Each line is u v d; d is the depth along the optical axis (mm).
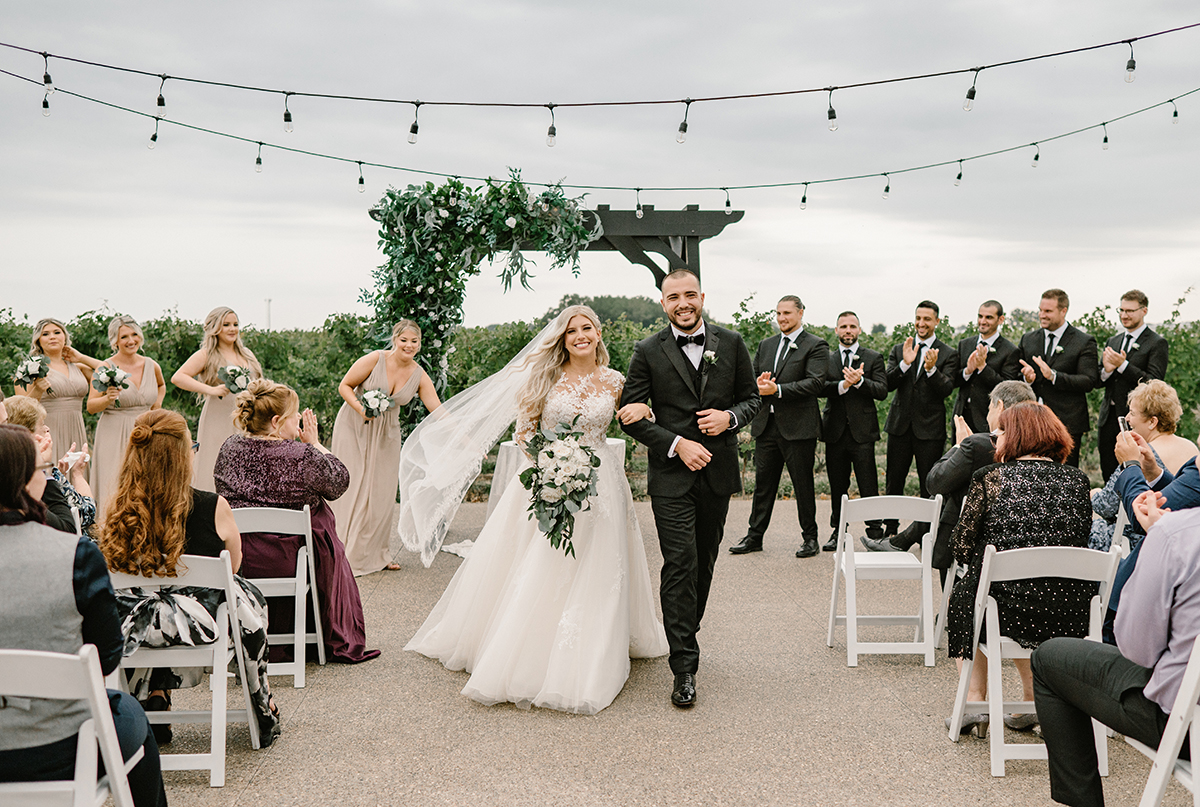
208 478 6789
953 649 3527
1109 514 4297
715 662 4516
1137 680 2486
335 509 6461
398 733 3580
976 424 7227
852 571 4488
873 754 3398
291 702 3924
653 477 4043
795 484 6992
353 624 4551
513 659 3900
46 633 2168
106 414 6801
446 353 7785
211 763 3088
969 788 3121
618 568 4074
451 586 4773
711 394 4062
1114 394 7637
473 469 5980
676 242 8070
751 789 3098
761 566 6672
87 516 4125
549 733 3584
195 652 3143
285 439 4539
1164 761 2312
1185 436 10523
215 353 6891
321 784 3119
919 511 4570
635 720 3725
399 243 7422
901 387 7188
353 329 10250
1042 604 3293
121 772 2215
